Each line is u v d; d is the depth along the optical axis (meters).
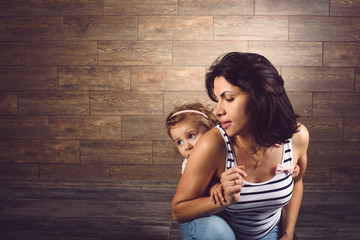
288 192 0.97
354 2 2.60
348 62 2.65
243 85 0.78
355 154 2.70
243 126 0.83
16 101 2.78
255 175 0.94
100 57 2.71
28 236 1.90
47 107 2.77
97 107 2.75
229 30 2.64
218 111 0.84
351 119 2.69
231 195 0.80
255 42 2.65
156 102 2.72
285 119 0.83
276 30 2.63
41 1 2.69
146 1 2.64
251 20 2.63
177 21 2.65
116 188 2.75
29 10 2.70
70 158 2.80
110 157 2.78
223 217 1.06
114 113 2.75
